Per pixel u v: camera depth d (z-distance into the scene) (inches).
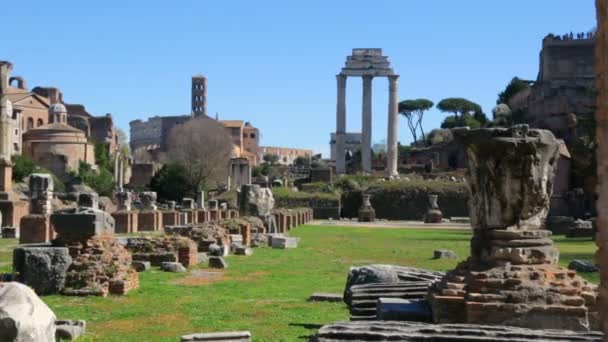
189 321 616.1
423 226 2834.6
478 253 528.7
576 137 3705.7
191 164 4136.3
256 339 544.4
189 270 1026.1
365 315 588.1
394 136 4918.8
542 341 402.6
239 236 1417.3
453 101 6545.3
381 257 1302.9
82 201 1155.9
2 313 314.0
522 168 518.9
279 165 6688.0
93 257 766.5
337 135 5187.0
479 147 528.4
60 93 6373.0
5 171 1908.2
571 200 3174.2
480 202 532.7
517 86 5890.8
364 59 5128.0
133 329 578.2
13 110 4429.1
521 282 493.7
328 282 904.3
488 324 483.2
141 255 1059.3
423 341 405.1
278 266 1108.5
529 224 521.7
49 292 751.1
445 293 504.4
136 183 5027.1
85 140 4648.1
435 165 5201.8
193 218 2220.7
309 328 591.5
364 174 4665.4
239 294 786.2
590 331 451.5
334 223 3085.6
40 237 1371.8
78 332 540.7
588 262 1006.4
